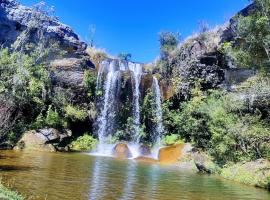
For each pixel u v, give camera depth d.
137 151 27.52
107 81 33.62
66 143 27.66
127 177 14.61
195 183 14.41
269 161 17.02
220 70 30.25
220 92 27.95
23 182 11.05
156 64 35.44
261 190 13.71
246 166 17.08
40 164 16.20
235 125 19.53
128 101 33.09
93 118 31.58
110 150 27.80
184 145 26.27
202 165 19.12
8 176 11.88
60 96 29.84
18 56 26.66
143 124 32.88
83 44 36.94
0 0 31.34
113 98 33.22
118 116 32.97
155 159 25.58
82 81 31.86
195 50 31.83
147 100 33.34
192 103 28.58
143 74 33.91
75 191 10.48
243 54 15.86
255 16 14.92
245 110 21.80
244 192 12.88
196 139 25.75
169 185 13.30
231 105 21.91
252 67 16.06
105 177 13.97
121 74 33.22
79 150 27.56
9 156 18.69
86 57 34.06
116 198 10.05
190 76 31.58
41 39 32.00
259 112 21.44
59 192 10.10
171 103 32.31
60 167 15.76
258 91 20.45
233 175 16.67
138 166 19.86
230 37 28.27
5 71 23.73
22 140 24.12
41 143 24.75
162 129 31.91
